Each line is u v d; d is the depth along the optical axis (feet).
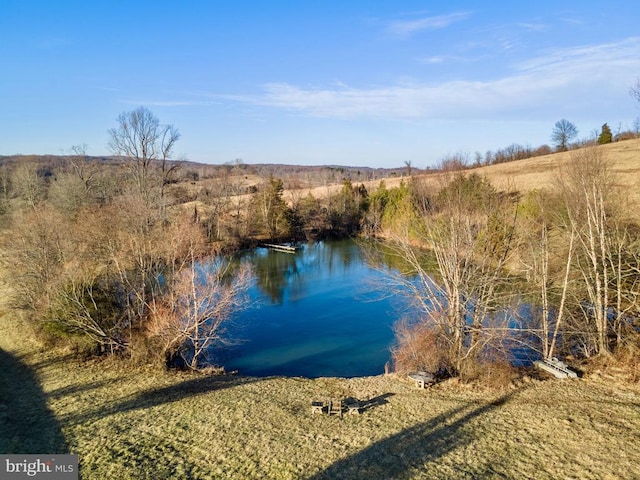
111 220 92.02
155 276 92.43
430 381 68.44
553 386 64.08
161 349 80.84
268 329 105.29
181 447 52.13
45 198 185.98
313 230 244.22
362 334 100.58
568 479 42.88
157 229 102.37
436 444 50.93
